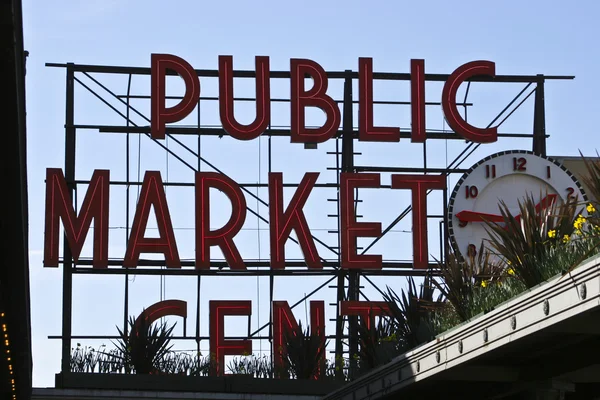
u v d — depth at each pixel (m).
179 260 36.53
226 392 29.34
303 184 37.47
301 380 29.73
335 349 35.97
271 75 38.06
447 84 38.28
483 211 36.66
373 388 20.08
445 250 37.19
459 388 19.73
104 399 28.75
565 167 37.31
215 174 37.31
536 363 17.22
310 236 37.06
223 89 37.66
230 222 37.00
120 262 36.69
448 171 38.56
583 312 12.71
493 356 16.62
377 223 37.31
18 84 13.48
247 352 35.84
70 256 36.56
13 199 15.44
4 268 17.44
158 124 37.16
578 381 17.52
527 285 15.62
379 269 36.97
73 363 31.39
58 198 36.56
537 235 16.05
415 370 17.83
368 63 38.44
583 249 14.50
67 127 37.34
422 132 38.16
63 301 36.06
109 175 37.03
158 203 36.88
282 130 38.06
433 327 20.33
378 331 24.47
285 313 36.22
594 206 14.78
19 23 13.01
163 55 37.69
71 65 37.50
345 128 38.41
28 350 21.81
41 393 28.52
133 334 31.59
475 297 18.22
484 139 38.00
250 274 37.12
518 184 37.09
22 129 14.51
